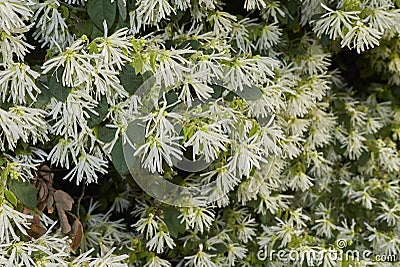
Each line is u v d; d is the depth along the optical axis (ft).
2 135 3.40
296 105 3.79
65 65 3.21
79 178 3.44
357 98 4.56
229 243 3.92
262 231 4.10
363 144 4.35
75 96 3.26
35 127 3.34
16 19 3.19
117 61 3.25
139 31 3.53
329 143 4.26
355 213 4.25
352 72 4.67
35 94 3.31
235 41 3.72
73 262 3.37
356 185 4.27
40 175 3.60
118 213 4.12
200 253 3.83
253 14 3.95
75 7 3.46
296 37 4.05
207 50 3.47
